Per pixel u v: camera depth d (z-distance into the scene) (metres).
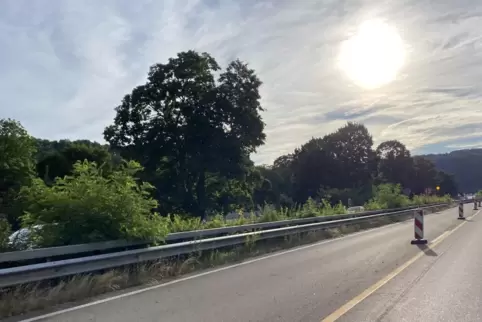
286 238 20.19
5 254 8.83
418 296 9.27
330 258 15.29
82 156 45.16
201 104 48.22
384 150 135.50
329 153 113.31
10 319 7.79
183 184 49.66
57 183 12.41
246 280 11.39
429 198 72.69
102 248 11.11
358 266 13.35
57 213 11.62
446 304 8.59
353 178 111.88
